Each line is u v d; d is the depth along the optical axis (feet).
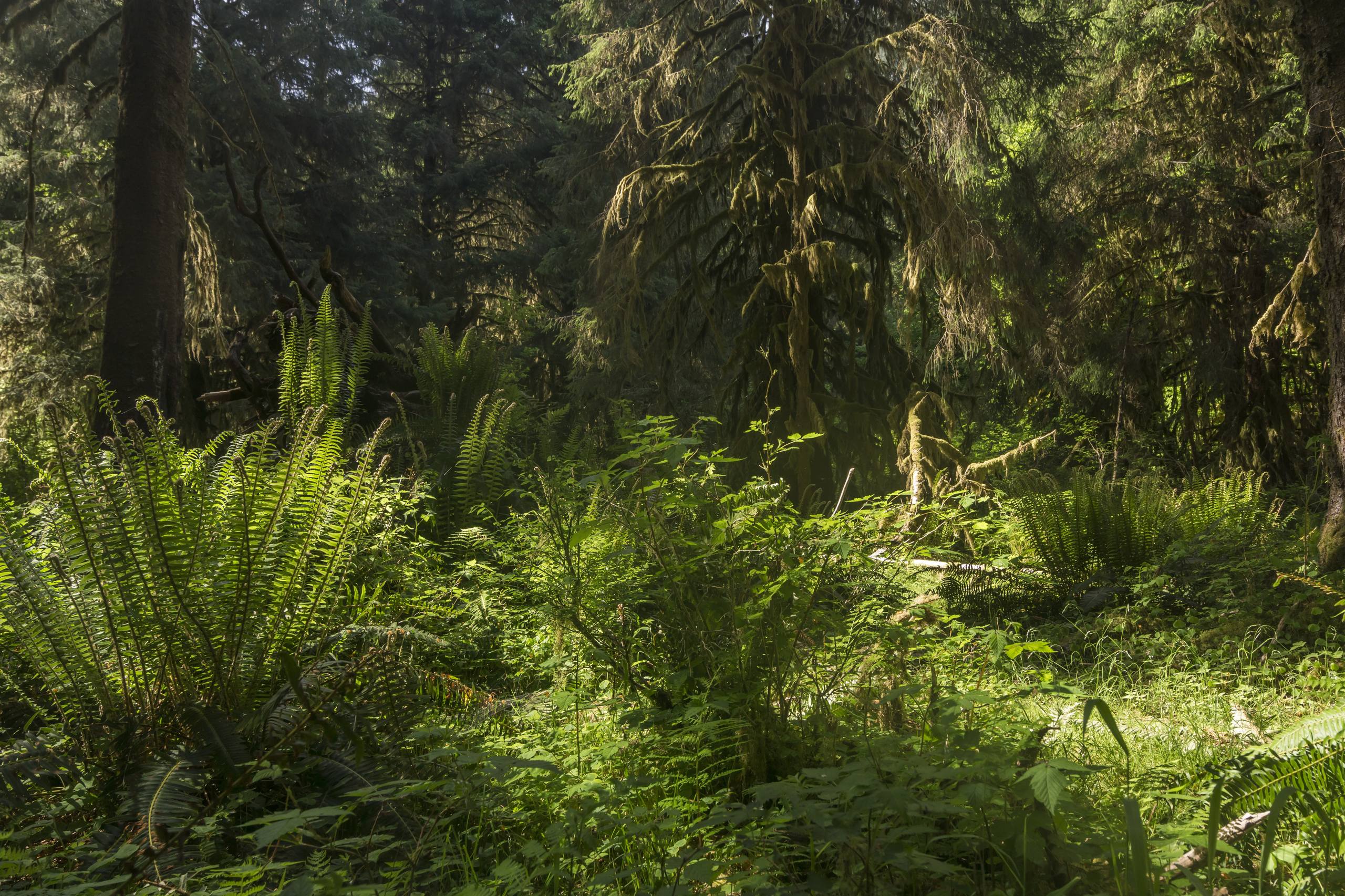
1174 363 46.75
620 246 37.86
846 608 11.45
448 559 19.33
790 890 7.07
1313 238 28.12
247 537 12.28
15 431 17.10
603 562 12.41
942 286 32.48
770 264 33.99
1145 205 41.57
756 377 36.04
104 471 12.29
